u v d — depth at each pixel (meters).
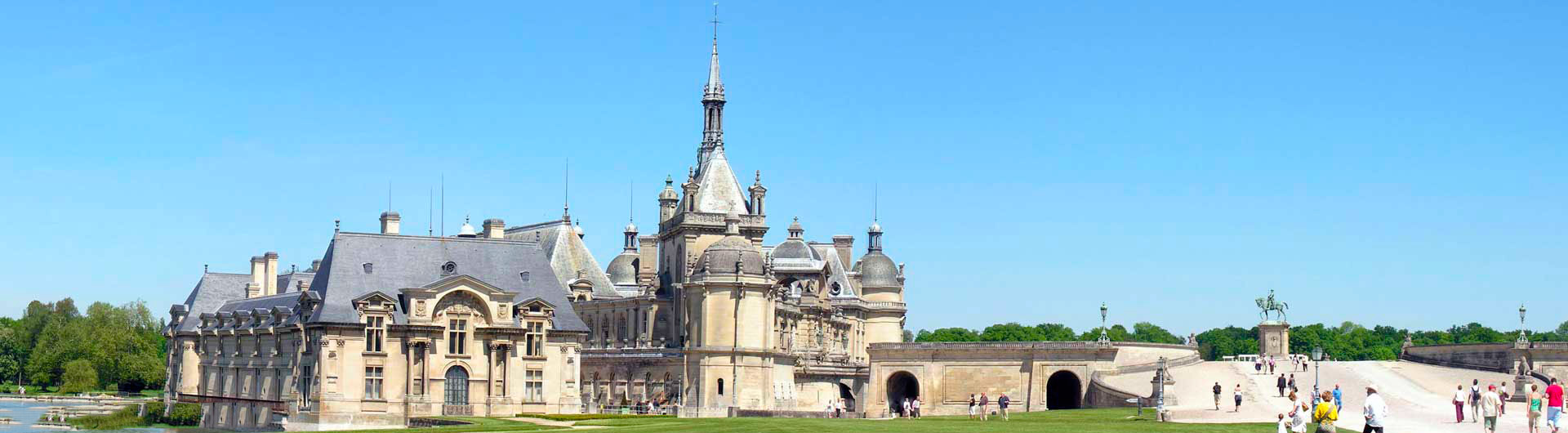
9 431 177.38
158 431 183.00
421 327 164.25
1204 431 105.88
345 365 161.50
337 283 165.12
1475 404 115.56
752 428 115.94
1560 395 100.25
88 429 186.88
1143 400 167.50
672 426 124.19
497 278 175.75
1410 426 112.88
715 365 197.12
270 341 177.38
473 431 122.00
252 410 178.12
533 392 171.00
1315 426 105.69
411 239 173.62
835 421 129.62
